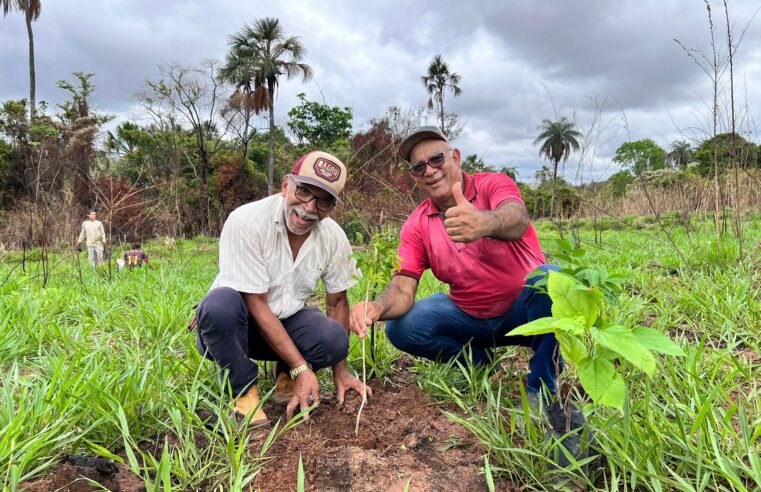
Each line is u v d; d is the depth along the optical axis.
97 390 1.99
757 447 1.85
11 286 5.20
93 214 8.95
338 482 1.74
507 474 1.83
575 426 1.85
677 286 4.12
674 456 1.73
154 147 21.25
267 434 2.09
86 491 1.64
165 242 10.06
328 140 32.56
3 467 1.68
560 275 1.40
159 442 2.04
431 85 28.78
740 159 6.25
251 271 2.18
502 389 2.53
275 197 2.29
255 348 2.52
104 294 5.04
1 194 14.27
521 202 2.26
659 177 11.31
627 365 2.40
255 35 21.92
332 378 2.70
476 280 2.50
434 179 2.44
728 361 2.54
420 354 2.76
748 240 6.11
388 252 2.30
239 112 23.19
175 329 3.49
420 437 2.04
